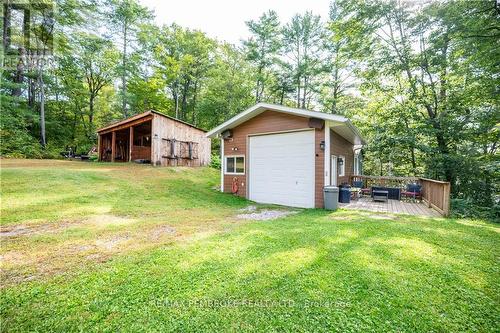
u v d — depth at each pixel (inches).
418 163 550.0
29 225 177.3
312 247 140.8
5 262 116.1
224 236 162.1
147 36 846.5
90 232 166.9
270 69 888.9
